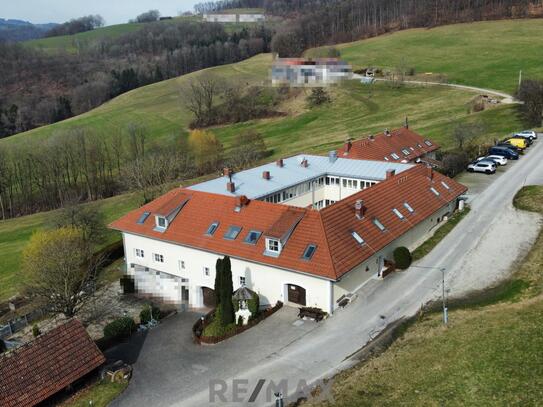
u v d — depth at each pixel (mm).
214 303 47406
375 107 132625
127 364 36406
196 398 31625
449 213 56844
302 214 43688
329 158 64125
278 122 138750
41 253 52094
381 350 34125
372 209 47344
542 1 194375
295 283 41000
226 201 49406
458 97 126438
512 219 53219
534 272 41062
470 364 29625
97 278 54656
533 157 74750
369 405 27609
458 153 75375
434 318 36719
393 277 44531
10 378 31094
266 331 38562
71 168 120750
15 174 116000
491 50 161125
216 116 148875
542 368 28234
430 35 188250
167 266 50500
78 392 33250
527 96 94562
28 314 51375
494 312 35531
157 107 166875
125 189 109750
